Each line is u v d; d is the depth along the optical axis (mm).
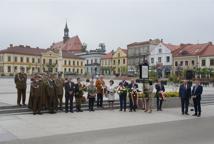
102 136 10484
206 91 33375
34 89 15617
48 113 16047
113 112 16922
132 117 15141
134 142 9539
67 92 16266
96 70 101375
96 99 18578
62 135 10648
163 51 77375
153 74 58156
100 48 113438
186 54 71938
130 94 17469
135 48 87375
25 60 98312
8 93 25469
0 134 10781
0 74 94062
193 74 61156
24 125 12555
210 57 66938
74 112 16625
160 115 16016
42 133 10984
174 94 20766
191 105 19891
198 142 9609
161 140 9867
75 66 108500
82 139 9992
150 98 17328
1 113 15406
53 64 97438
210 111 18328
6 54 95312
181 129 11930
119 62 94875
